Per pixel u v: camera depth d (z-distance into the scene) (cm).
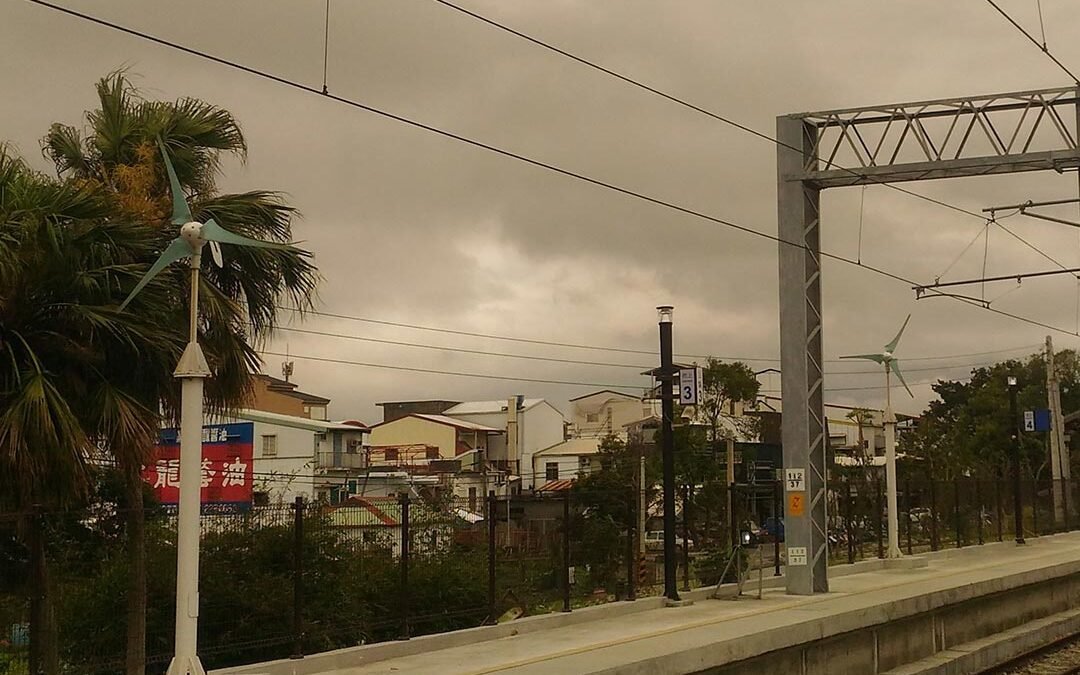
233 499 3459
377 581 1714
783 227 2145
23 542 1103
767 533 3247
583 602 1939
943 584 2070
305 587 1602
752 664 1436
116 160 1260
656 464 4131
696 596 2025
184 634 921
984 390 6994
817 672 1561
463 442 7544
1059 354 7431
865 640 1677
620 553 2069
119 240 1125
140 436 1095
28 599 1149
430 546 1833
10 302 1062
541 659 1360
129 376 1148
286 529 1617
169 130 1263
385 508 1859
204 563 1520
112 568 1295
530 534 2016
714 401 4947
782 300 2147
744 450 4891
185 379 938
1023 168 2009
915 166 2045
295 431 4853
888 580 2325
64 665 1211
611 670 1220
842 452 7094
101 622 1268
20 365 1070
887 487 2789
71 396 1091
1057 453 4812
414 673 1293
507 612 1795
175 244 963
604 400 8988
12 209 1076
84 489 1067
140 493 1248
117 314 1092
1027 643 2062
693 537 2516
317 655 1370
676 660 1296
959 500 3431
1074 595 2592
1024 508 4128
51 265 1073
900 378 2731
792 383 2130
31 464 1020
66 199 1091
